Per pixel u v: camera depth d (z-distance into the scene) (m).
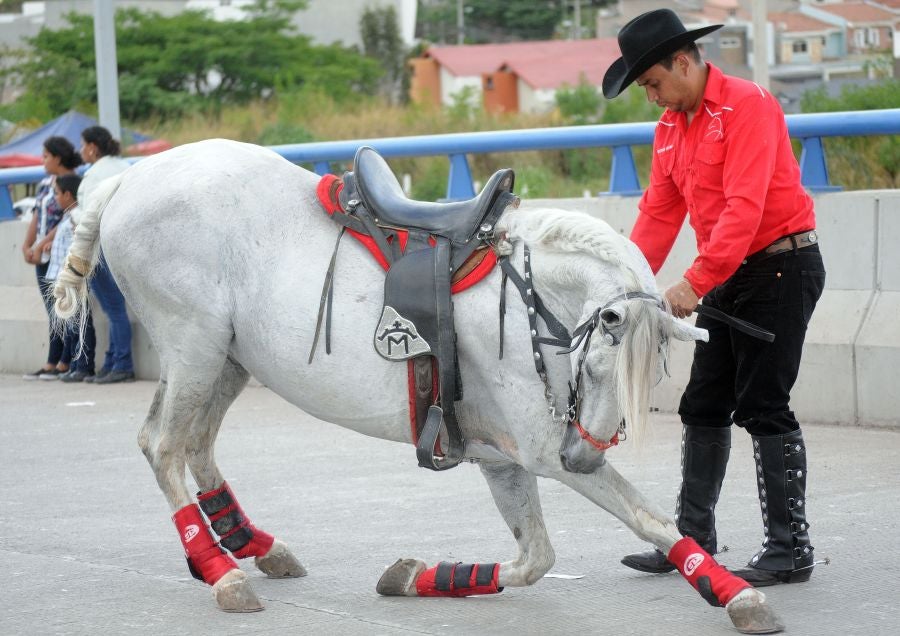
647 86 6.19
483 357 5.72
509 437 5.82
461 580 6.28
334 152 13.06
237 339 6.34
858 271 10.05
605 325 5.30
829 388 10.07
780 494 6.38
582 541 7.37
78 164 14.48
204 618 6.11
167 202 6.36
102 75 17.08
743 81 6.13
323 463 9.81
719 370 6.64
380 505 8.39
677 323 5.35
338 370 6.00
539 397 5.61
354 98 65.56
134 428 11.64
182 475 6.54
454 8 99.06
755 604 5.56
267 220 6.25
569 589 6.46
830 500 7.94
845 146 13.78
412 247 5.92
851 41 51.53
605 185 27.64
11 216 16.78
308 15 80.00
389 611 6.16
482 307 5.70
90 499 8.89
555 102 52.78
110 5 17.02
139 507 8.62
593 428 5.43
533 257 5.64
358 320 5.96
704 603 6.14
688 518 6.77
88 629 5.97
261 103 62.78
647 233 6.73
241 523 6.80
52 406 13.00
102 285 14.05
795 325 6.32
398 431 6.03
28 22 74.00
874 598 6.08
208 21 66.31
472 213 5.81
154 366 14.51
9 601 6.45
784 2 53.59
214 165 6.41
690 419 6.76
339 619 6.05
